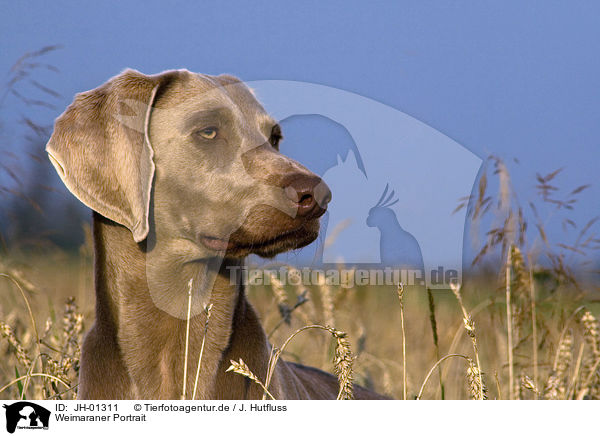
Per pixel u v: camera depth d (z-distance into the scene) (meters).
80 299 9.08
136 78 5.34
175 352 5.41
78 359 5.90
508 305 6.45
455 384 7.84
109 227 5.40
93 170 5.13
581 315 6.62
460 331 7.52
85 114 5.23
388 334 9.65
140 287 5.38
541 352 7.62
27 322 7.59
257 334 5.62
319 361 8.56
